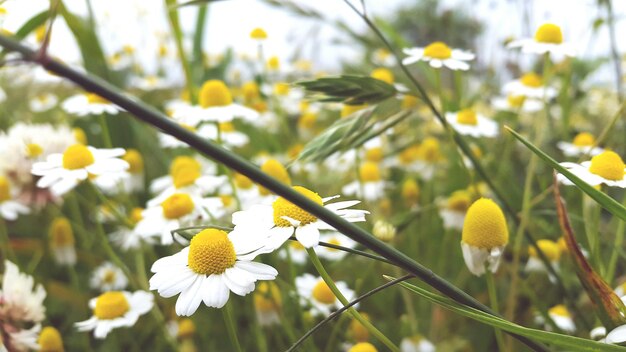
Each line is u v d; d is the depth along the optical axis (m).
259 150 0.48
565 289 0.24
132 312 0.25
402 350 0.26
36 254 0.33
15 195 0.30
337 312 0.17
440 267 0.31
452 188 0.35
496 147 0.40
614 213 0.17
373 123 0.23
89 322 0.25
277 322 0.26
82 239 0.36
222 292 0.17
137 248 0.31
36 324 0.24
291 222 0.17
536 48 0.28
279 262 0.30
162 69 0.61
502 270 0.29
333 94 0.23
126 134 0.43
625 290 0.22
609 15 0.35
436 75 0.27
